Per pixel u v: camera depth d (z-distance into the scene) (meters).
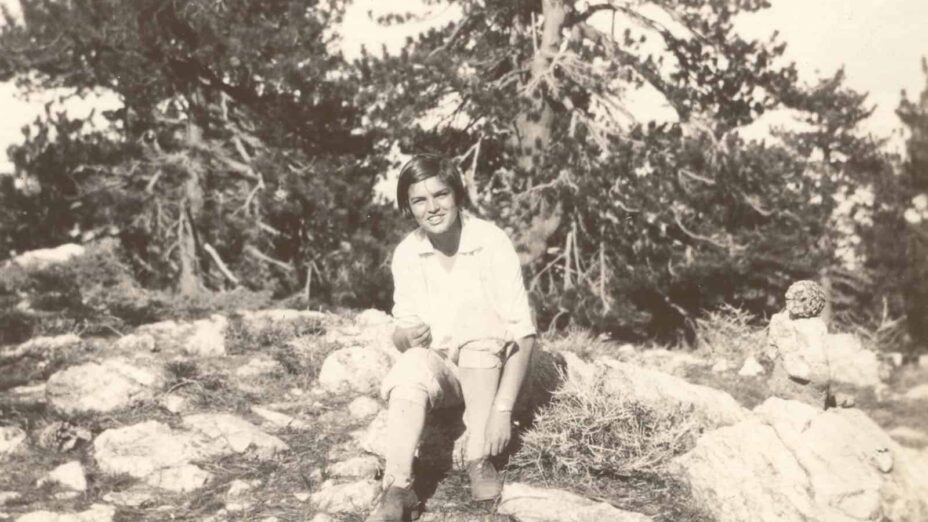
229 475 4.29
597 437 4.25
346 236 15.18
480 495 3.83
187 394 5.28
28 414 4.96
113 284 10.20
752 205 13.77
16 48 14.09
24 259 9.48
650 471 4.07
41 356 6.28
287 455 4.52
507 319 4.02
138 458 4.39
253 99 15.73
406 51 13.91
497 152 15.23
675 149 13.55
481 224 4.12
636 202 13.24
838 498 3.49
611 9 15.13
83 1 13.94
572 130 14.05
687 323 14.69
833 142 12.33
